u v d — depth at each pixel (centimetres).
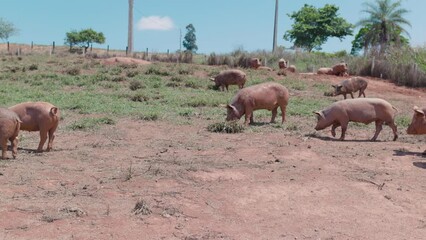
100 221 576
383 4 4588
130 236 542
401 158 962
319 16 6366
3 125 841
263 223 607
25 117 923
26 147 988
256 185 743
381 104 1152
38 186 698
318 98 2141
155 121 1376
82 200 644
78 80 2311
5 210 592
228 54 3759
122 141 1075
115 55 4028
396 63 3275
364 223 626
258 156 928
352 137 1221
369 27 5300
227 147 1008
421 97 2528
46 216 577
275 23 4734
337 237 575
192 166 832
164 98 1881
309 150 997
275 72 3000
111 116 1434
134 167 820
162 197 669
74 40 7262
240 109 1286
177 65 3055
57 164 838
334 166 881
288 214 643
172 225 580
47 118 928
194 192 698
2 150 859
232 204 662
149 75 2564
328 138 1171
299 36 6431
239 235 564
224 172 805
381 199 718
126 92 2012
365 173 846
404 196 734
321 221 625
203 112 1588
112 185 714
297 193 721
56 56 3753
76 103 1620
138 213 604
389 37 4581
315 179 790
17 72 2531
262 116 1549
